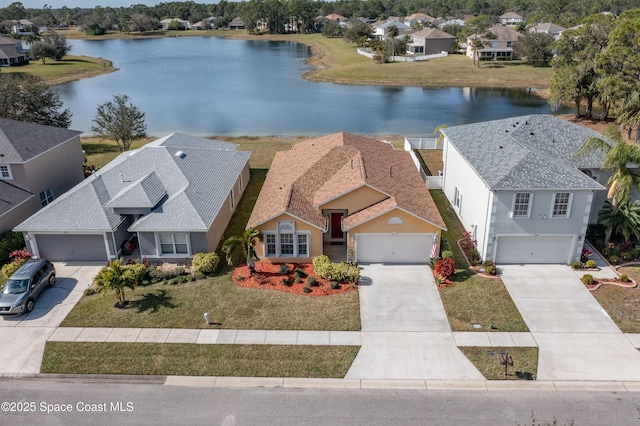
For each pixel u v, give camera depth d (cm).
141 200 2647
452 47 11431
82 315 2212
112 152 4769
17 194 3033
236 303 2283
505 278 2453
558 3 15038
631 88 4603
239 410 1691
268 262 2648
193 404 1720
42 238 2641
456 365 1880
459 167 3083
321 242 2603
